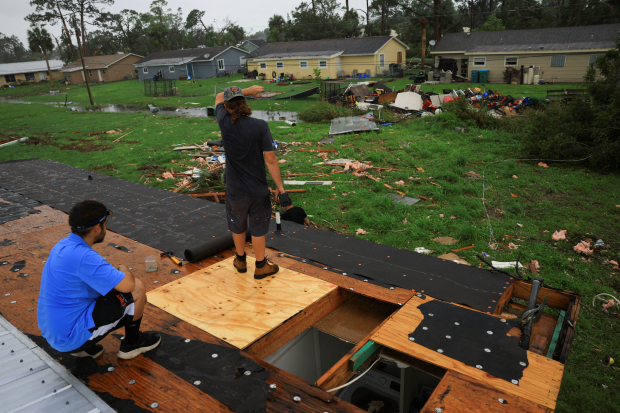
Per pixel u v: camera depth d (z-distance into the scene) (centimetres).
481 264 619
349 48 4028
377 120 1933
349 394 414
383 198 856
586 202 886
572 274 603
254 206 326
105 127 2080
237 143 294
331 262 400
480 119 1711
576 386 403
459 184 981
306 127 1912
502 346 263
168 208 580
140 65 5184
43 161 930
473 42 3419
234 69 5122
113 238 474
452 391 223
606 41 2809
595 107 1140
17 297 340
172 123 2145
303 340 391
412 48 5228
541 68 3047
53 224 521
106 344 276
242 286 348
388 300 327
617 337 473
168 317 303
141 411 214
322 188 973
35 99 4131
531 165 1176
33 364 255
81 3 6550
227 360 255
